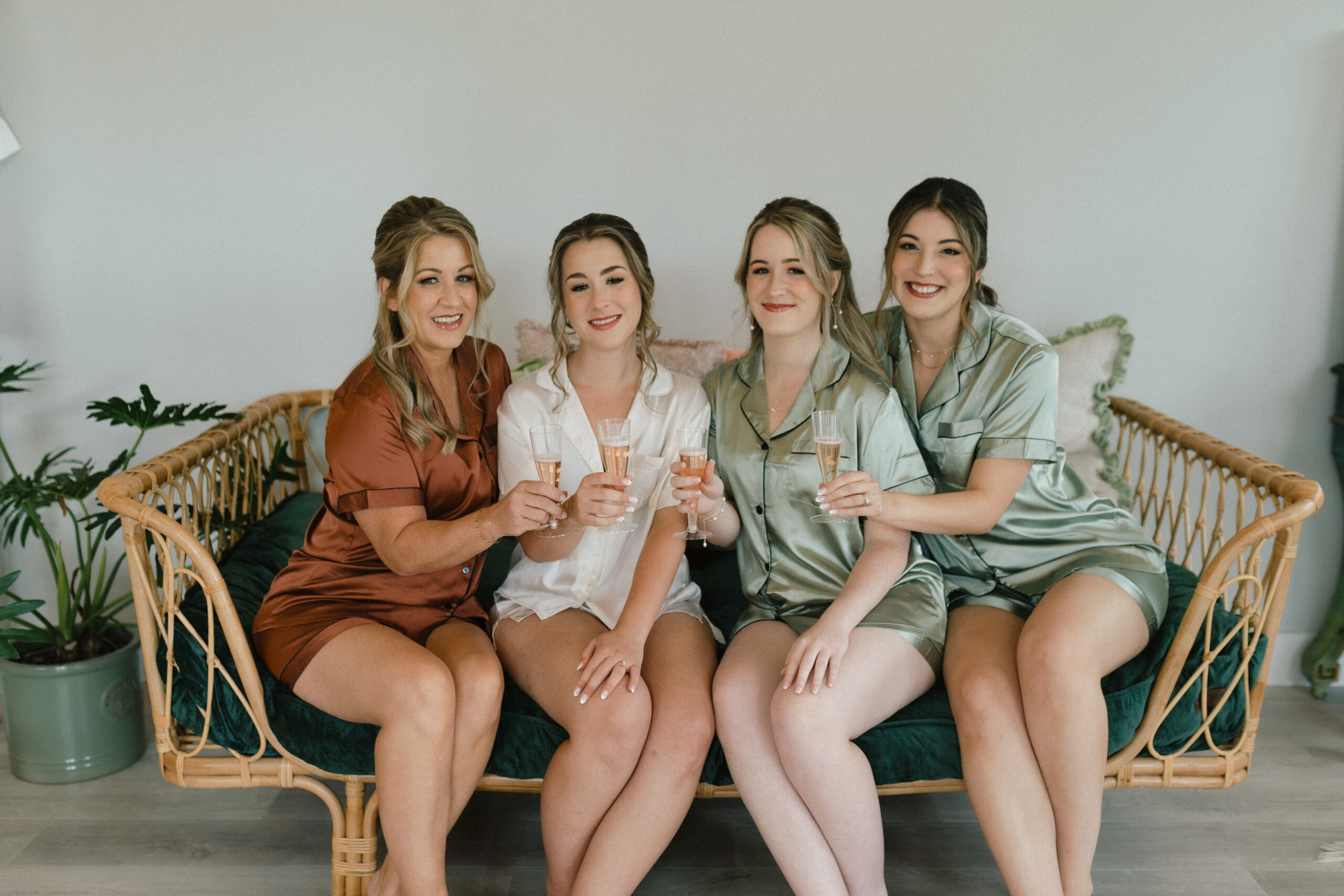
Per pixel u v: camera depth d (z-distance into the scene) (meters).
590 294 1.77
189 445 2.11
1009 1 2.47
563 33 2.49
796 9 2.48
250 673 1.73
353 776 1.76
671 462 1.88
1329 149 2.52
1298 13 2.46
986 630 1.79
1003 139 2.54
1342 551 2.67
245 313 2.62
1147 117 2.52
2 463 2.67
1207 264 2.59
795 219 1.75
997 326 1.86
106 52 2.48
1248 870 1.93
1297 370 2.63
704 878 1.92
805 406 1.83
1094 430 2.43
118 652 2.25
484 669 1.65
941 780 1.73
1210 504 2.73
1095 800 1.61
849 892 1.66
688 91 2.52
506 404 1.89
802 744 1.58
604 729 1.61
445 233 1.74
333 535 1.81
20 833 2.04
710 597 2.16
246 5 2.46
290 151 2.54
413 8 2.47
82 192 2.54
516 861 1.97
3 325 2.60
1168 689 1.73
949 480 1.91
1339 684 2.73
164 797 2.18
